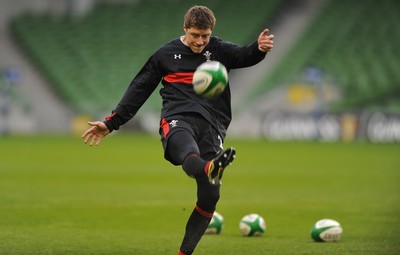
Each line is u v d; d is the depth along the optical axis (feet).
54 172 242.17
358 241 110.01
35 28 530.68
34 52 520.42
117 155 322.55
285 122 453.99
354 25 514.27
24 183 206.08
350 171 252.62
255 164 281.33
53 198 170.30
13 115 498.28
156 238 114.52
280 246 105.19
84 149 356.18
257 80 492.54
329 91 478.18
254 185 205.87
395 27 512.63
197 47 84.58
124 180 218.38
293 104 475.72
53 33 530.68
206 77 76.84
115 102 499.92
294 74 489.26
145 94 88.94
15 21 531.91
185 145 80.28
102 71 516.32
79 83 509.76
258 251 100.99
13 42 524.52
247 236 115.24
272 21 522.47
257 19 522.47
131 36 532.32
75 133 495.00
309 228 125.80
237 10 528.63
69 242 109.60
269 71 496.23
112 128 88.89
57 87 507.71
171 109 85.56
